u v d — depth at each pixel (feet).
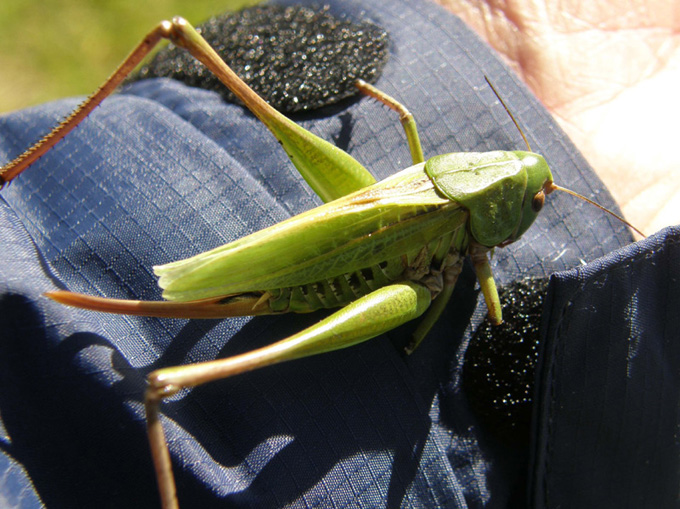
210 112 0.26
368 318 0.24
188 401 0.21
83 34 0.71
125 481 0.21
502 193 0.26
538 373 0.22
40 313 0.20
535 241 0.27
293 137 0.25
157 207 0.23
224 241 0.23
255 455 0.21
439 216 0.26
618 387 0.23
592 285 0.22
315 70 0.27
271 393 0.22
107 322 0.22
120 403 0.20
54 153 0.24
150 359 0.22
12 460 0.20
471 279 0.27
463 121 0.27
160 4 0.73
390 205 0.26
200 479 0.20
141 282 0.23
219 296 0.23
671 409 0.23
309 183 0.26
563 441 0.23
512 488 0.24
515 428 0.24
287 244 0.24
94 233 0.23
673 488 0.25
